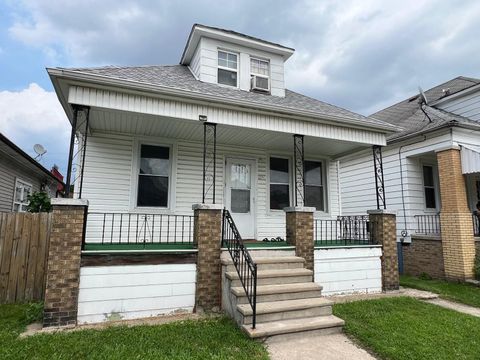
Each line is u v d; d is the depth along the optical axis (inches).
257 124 253.8
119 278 193.3
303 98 366.3
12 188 421.1
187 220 295.3
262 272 211.3
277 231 334.6
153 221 265.9
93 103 202.2
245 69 343.6
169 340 155.2
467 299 253.6
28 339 153.2
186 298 207.0
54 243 179.5
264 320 173.6
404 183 384.5
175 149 298.8
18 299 223.0
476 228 364.2
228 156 323.3
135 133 284.5
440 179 343.9
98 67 242.2
